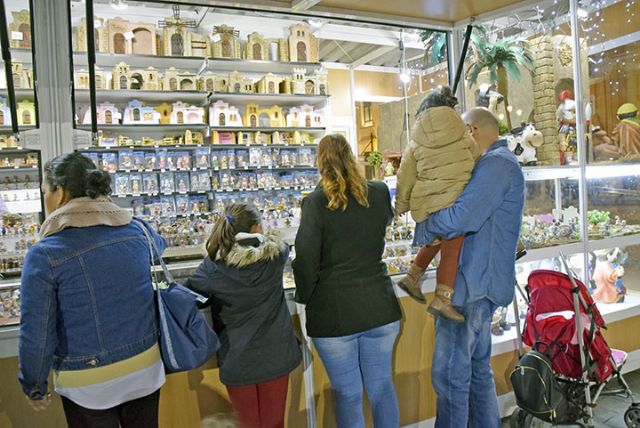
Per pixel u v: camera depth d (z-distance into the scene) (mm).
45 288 1383
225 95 5133
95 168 1589
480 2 2619
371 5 2627
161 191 4879
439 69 5305
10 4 3986
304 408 2342
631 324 3463
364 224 1979
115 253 1506
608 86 3941
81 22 4621
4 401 1870
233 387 1859
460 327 2057
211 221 4629
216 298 1873
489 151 2070
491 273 2020
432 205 1984
